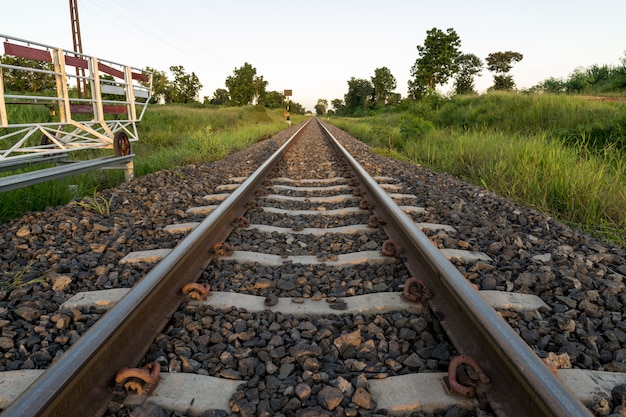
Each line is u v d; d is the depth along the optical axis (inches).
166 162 343.0
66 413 60.9
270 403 70.8
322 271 125.0
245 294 108.7
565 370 77.4
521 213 183.8
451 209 197.2
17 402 55.1
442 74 2222.0
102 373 70.8
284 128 1269.7
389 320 97.3
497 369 71.5
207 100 3607.3
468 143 359.9
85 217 175.3
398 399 71.0
